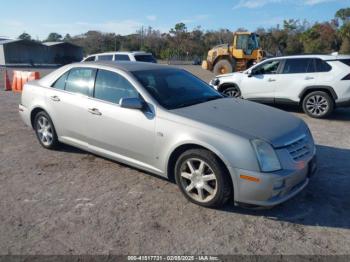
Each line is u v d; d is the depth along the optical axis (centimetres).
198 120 381
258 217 365
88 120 480
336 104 844
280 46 6362
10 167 503
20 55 4344
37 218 360
